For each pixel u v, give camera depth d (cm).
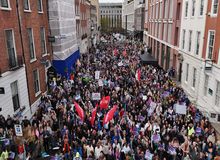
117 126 1371
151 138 1302
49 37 2370
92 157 1172
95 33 7762
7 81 1512
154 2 4541
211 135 1344
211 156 1184
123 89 2038
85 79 2320
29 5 1873
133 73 2652
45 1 2305
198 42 2233
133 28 9381
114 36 9438
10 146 1195
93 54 4434
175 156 1199
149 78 2464
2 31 1472
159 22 4022
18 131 1207
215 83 1858
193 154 1188
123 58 3750
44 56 2238
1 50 1455
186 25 2550
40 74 2075
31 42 1931
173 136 1321
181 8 2744
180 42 2761
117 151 1193
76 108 1479
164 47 3650
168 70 3158
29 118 1809
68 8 3064
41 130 1353
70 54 3055
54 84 2136
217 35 1825
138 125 1409
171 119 1496
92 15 7262
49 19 2520
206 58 2014
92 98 1820
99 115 1551
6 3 1544
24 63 1750
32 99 1889
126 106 1714
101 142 1217
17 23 1661
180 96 1983
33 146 1288
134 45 6053
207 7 1998
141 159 1151
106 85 2184
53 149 1335
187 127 1418
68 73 2712
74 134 1352
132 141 1267
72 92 1973
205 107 2006
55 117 1501
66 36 2834
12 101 1586
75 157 1153
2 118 1322
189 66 2442
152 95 1889
